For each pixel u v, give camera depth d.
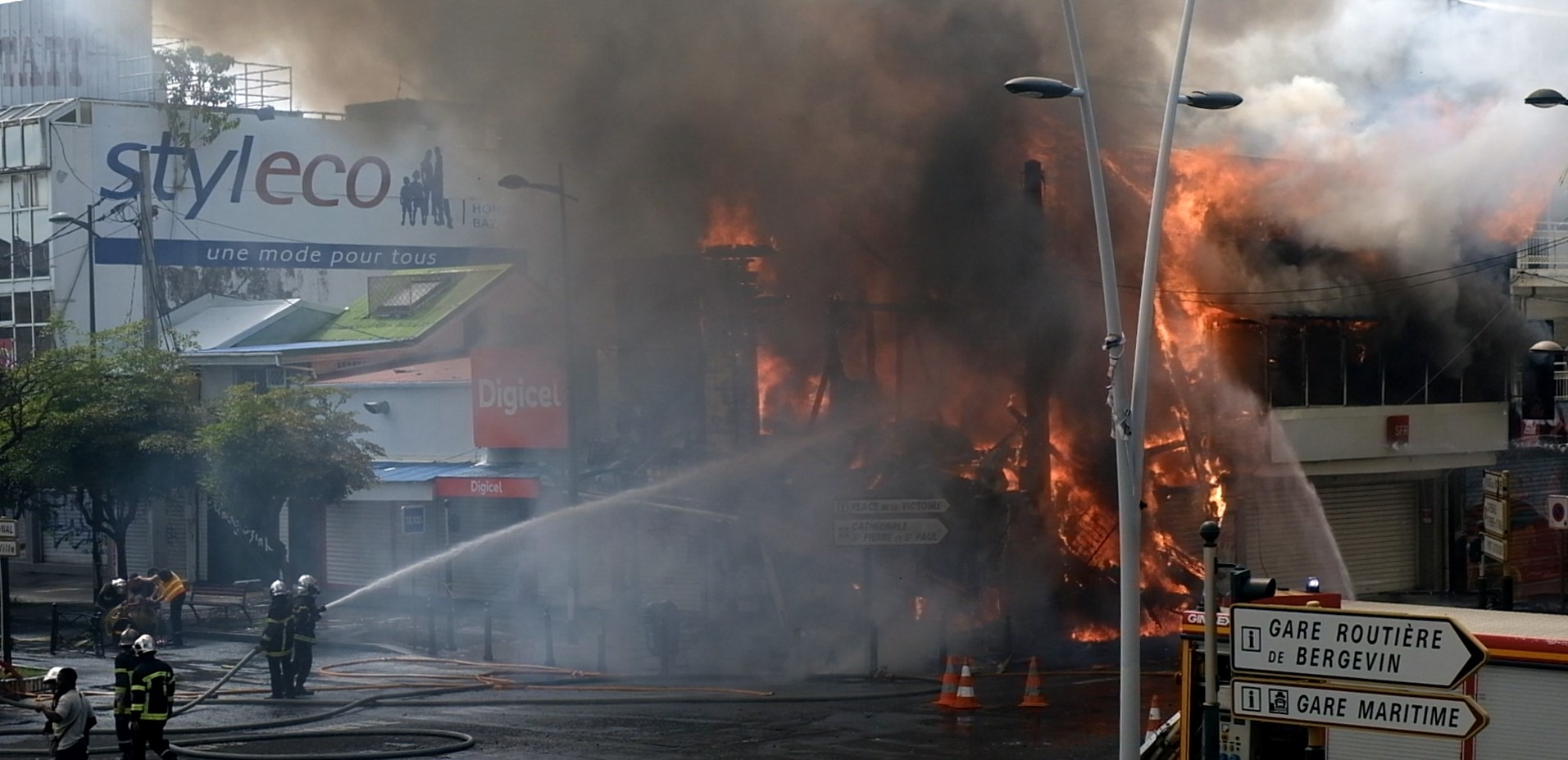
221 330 49.88
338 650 28.83
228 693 23.09
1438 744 11.64
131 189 53.03
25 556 49.53
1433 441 37.41
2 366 35.00
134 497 35.59
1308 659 9.13
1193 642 13.09
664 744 18.94
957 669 22.72
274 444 33.22
